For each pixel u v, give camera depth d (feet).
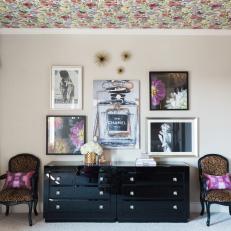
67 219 13.00
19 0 11.21
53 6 11.80
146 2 11.41
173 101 14.69
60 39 14.73
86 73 14.73
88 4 11.60
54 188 13.01
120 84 14.71
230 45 14.74
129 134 14.65
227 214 14.14
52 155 14.58
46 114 14.65
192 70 14.75
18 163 14.15
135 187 12.97
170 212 12.93
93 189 12.98
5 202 12.27
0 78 14.61
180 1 11.32
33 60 14.69
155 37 14.78
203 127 14.73
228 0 11.25
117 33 14.76
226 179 13.24
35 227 12.34
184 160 14.62
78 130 14.62
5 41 14.66
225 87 14.74
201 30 14.76
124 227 12.35
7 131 14.58
